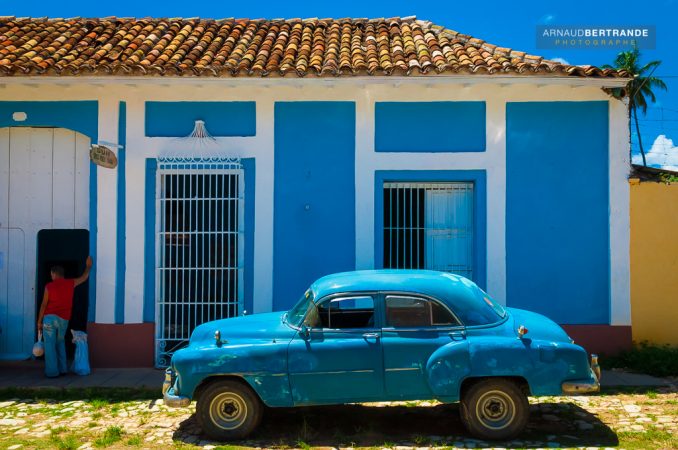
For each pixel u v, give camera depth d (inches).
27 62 324.2
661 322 339.6
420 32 404.8
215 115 345.4
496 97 340.5
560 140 340.5
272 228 342.6
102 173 341.1
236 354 218.5
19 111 345.1
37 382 310.0
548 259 339.9
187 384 219.0
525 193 340.8
